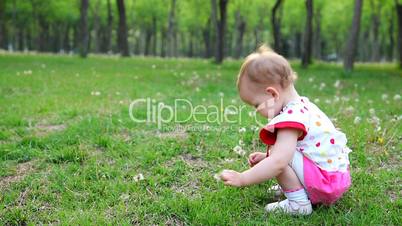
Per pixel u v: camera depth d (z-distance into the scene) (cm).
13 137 473
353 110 614
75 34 4753
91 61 1775
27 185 339
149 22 4419
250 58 268
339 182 266
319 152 264
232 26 4538
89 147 432
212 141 448
